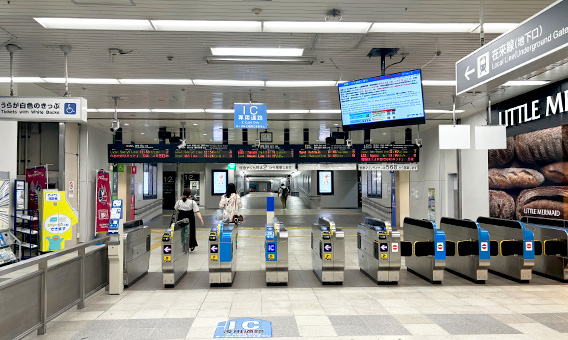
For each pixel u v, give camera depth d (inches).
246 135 637.9
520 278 282.8
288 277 301.0
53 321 198.4
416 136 665.0
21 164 486.6
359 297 242.8
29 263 158.9
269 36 254.2
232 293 254.1
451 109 472.1
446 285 275.6
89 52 278.1
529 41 139.5
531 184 370.0
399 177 782.5
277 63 287.1
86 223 526.3
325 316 204.5
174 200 1232.8
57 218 392.8
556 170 339.0
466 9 215.3
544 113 354.3
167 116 520.4
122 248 261.6
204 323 194.7
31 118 256.8
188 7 211.5
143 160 557.0
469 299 237.8
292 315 206.5
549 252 287.7
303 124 593.3
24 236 407.2
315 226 314.8
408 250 285.3
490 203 434.9
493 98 410.3
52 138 491.8
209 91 390.3
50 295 187.0
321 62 305.1
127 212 766.5
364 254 314.5
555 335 175.6
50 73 327.6
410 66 316.2
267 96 414.3
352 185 1238.9
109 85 365.7
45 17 222.2
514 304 226.2
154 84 363.9
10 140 373.7
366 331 181.8
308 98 423.8
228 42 263.1
